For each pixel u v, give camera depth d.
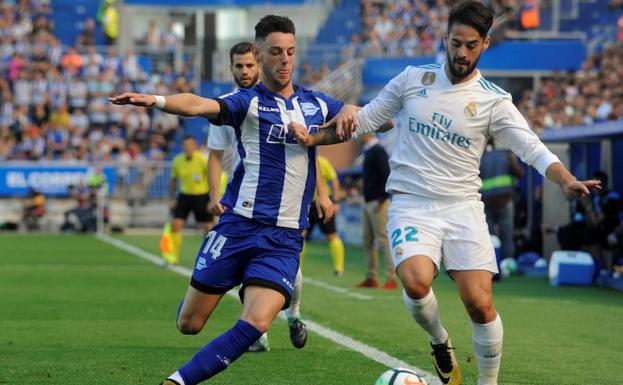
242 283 12.22
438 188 12.71
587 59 61.62
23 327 20.41
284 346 17.75
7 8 81.94
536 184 38.62
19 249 47.34
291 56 12.37
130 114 74.06
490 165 33.12
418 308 12.70
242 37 87.81
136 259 41.09
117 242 53.75
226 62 78.25
